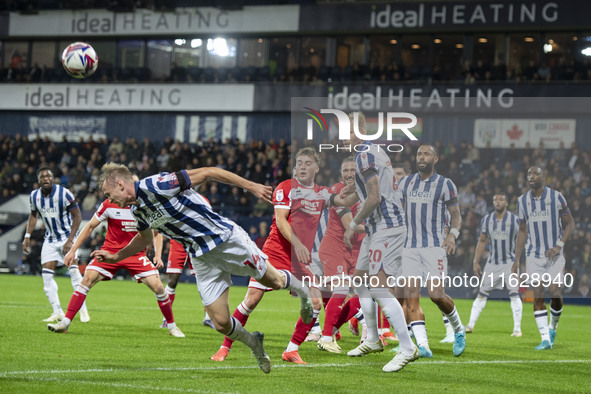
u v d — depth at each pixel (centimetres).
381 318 1020
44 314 1246
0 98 3688
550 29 3067
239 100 3422
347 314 905
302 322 777
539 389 665
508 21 3075
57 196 1127
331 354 862
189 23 3553
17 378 612
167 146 3366
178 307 1588
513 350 998
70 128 3672
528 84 2900
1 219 3142
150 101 3522
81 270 2800
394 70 3194
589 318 1739
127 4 3612
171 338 984
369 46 3400
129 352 820
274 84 3372
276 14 3438
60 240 1142
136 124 3600
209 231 623
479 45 3228
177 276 1156
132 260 995
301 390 607
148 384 609
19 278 2558
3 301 1518
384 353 890
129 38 3722
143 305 1597
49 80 3666
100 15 3672
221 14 3519
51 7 3712
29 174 3312
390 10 3259
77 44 1150
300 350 898
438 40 3291
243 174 3109
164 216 616
